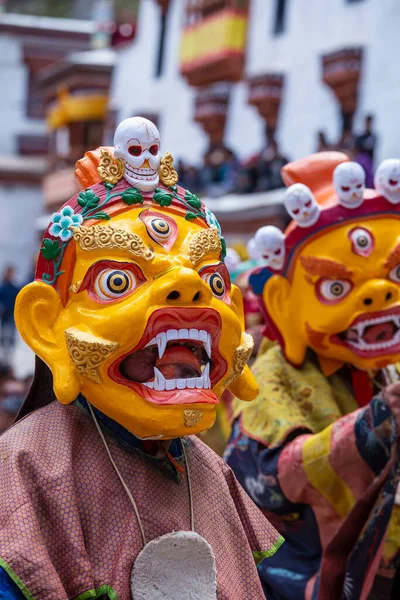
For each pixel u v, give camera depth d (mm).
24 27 20438
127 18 21578
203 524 2270
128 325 2080
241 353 2246
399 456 2910
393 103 9125
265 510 3258
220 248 2244
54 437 2148
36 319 2172
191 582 2127
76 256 2164
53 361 2152
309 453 3096
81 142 17891
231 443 3381
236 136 12289
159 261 2131
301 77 10734
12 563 1945
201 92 13438
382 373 3529
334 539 2949
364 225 3283
